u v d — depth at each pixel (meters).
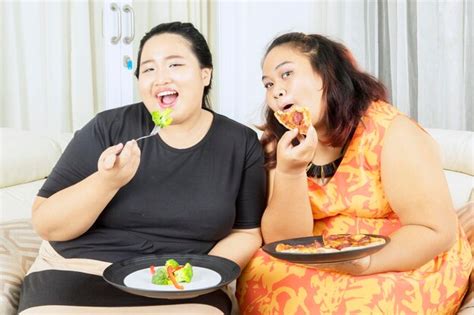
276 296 1.63
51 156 2.35
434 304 1.59
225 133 1.74
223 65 4.04
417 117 3.45
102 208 1.57
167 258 1.58
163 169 1.67
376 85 1.75
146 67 1.68
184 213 1.65
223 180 1.69
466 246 1.74
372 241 1.47
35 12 3.40
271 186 1.79
